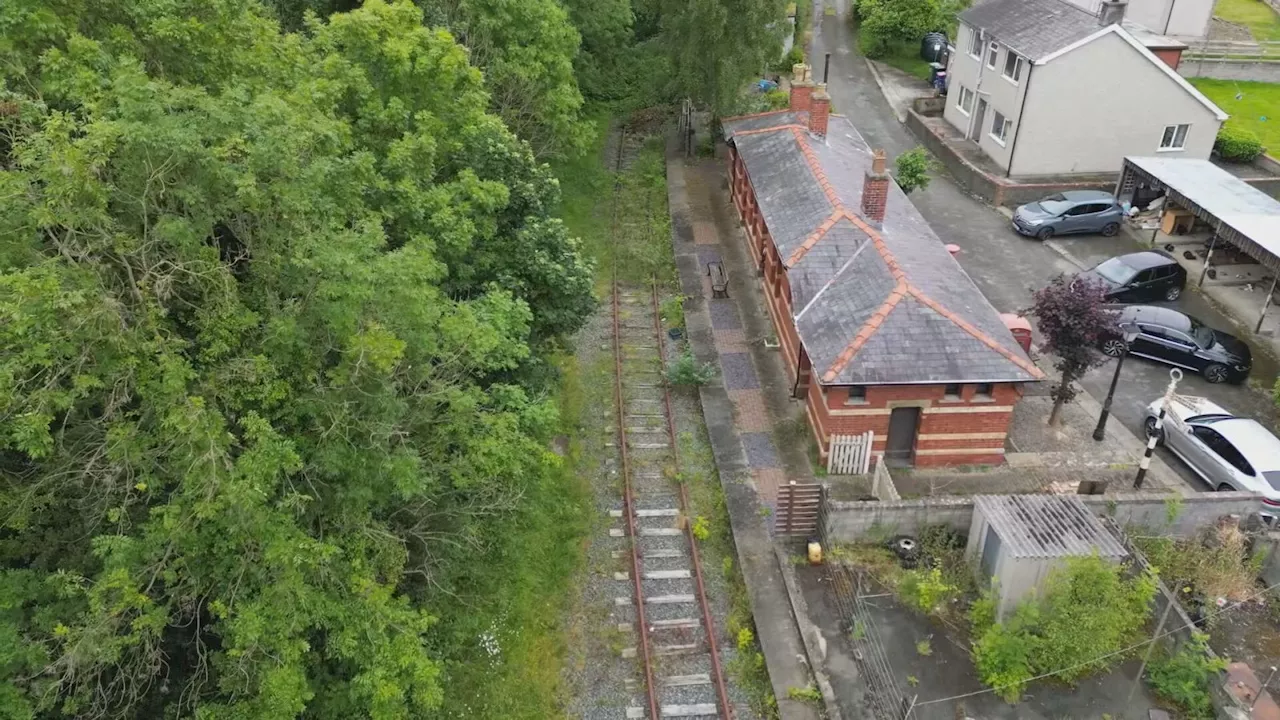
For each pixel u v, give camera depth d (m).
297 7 28.31
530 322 20.67
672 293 30.55
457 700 16.12
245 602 11.75
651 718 16.17
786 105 41.88
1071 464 22.56
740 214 35.12
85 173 10.34
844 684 16.50
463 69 20.88
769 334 28.03
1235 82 49.34
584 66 43.56
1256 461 20.75
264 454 11.21
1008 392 21.34
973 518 18.62
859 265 23.58
